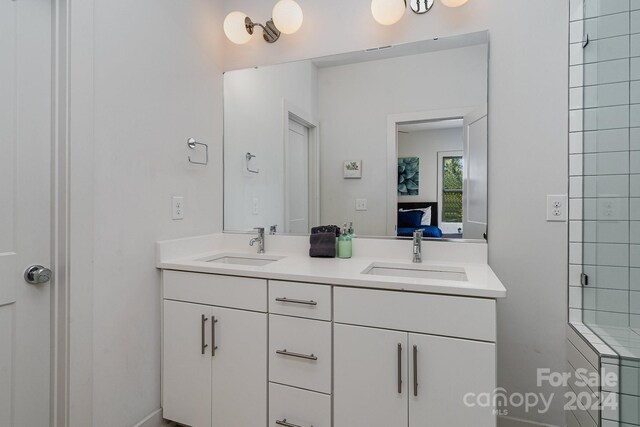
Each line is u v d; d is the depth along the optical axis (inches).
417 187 68.1
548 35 59.1
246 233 79.7
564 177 58.5
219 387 58.8
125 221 57.7
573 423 56.0
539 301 60.1
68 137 48.9
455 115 65.1
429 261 64.9
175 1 68.2
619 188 51.5
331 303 51.8
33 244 48.0
